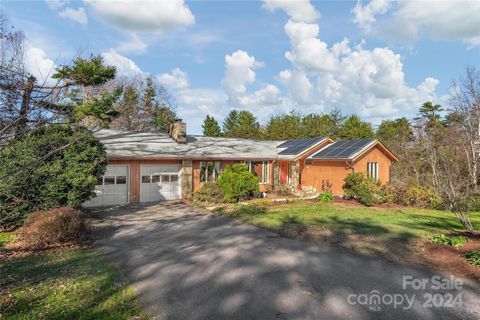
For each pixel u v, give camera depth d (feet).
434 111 150.71
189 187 64.69
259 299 18.21
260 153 77.10
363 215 47.11
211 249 28.84
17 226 35.81
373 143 72.08
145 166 60.80
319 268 23.65
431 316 16.33
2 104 16.67
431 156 63.46
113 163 56.90
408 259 25.80
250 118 182.60
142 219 43.96
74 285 19.65
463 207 38.04
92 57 46.16
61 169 37.81
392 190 62.28
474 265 23.70
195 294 18.81
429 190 60.39
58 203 37.50
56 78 41.24
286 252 27.89
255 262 25.04
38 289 18.93
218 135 180.14
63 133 39.09
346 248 29.17
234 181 59.11
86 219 35.70
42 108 18.84
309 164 79.66
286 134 148.15
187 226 39.29
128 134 72.43
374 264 24.59
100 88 92.53
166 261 25.22
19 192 34.50
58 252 27.35
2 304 16.71
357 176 64.18
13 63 20.07
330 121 155.22
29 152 34.50
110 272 22.31
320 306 17.38
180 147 67.97
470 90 78.38
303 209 52.13
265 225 39.29
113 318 15.49
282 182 81.61
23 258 25.41
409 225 39.91
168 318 15.78
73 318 15.40
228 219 43.98
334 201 63.72
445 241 29.89
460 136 70.28
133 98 111.04
